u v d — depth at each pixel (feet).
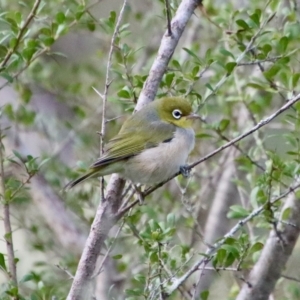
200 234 38.93
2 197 35.86
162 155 36.45
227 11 42.45
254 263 40.45
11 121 50.42
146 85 37.29
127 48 38.93
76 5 43.32
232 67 37.11
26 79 51.01
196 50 46.93
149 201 46.52
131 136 36.50
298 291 40.78
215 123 40.40
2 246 56.03
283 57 37.73
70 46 58.80
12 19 37.58
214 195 51.78
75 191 48.88
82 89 53.72
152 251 33.37
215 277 45.19
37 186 50.78
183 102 37.88
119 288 44.52
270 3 40.63
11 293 32.83
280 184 37.06
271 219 35.47
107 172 35.63
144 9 57.21
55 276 44.62
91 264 31.71
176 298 41.22
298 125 37.42
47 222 50.83
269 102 44.83
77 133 51.72
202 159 32.63
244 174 48.98
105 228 32.09
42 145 52.01
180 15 36.45
